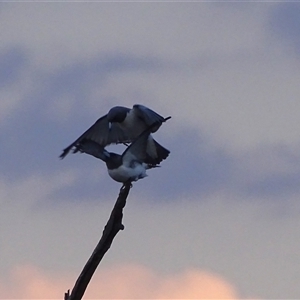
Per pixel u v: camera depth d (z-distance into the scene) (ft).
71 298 48.21
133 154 46.01
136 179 46.01
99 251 47.29
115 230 46.80
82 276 47.93
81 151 46.24
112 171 45.70
